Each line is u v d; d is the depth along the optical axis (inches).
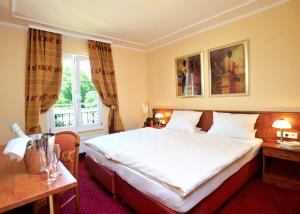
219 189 69.4
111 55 160.2
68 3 96.6
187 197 55.0
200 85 141.1
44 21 117.4
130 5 100.2
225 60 124.6
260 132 108.2
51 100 130.6
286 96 100.7
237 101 121.3
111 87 160.2
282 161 101.3
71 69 145.7
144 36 148.8
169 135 118.3
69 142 70.6
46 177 46.9
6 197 37.7
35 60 123.0
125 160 77.9
